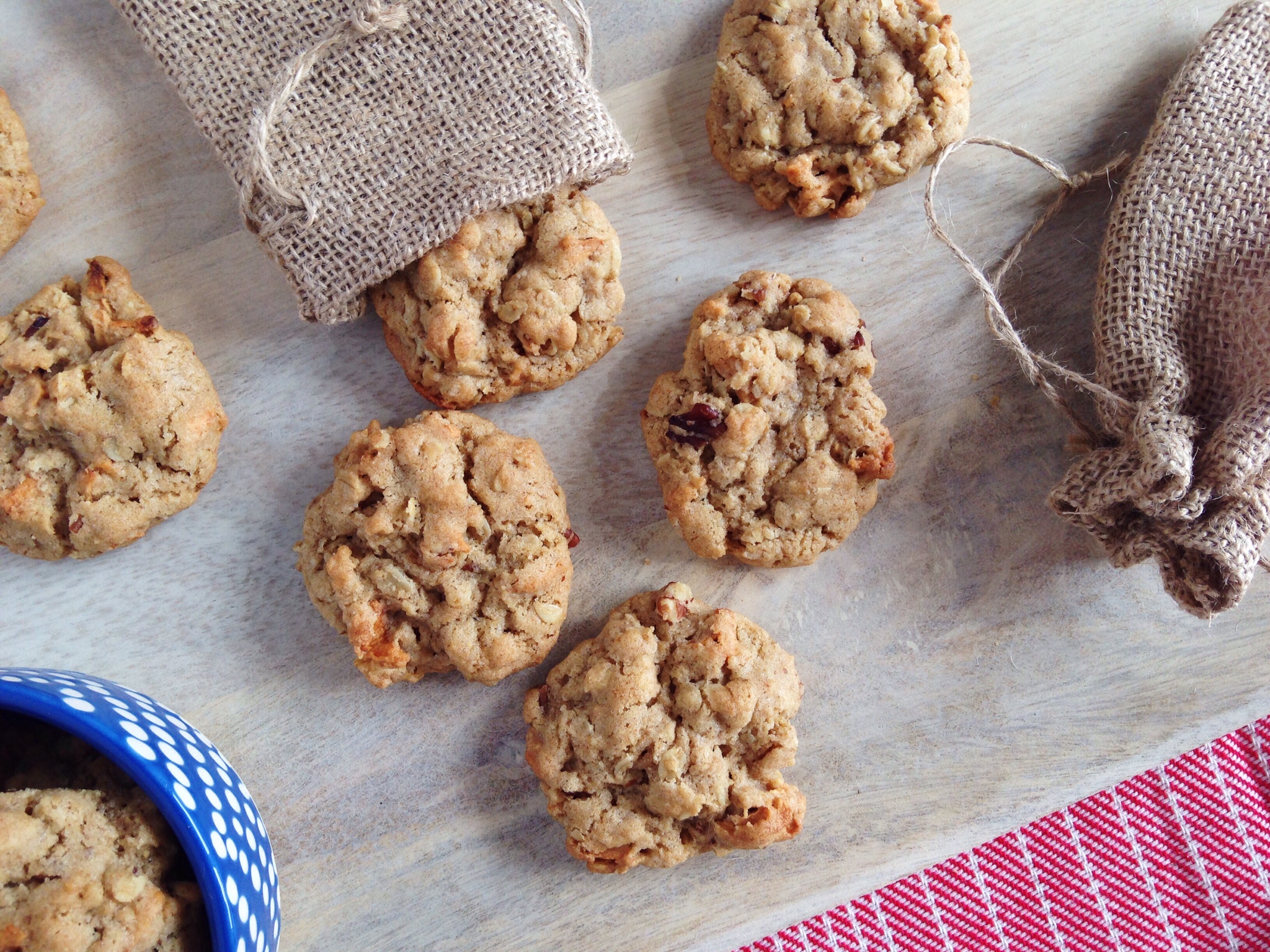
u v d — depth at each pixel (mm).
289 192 239
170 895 216
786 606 273
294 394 265
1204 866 275
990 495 276
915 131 256
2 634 258
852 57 255
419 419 253
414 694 266
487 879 265
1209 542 245
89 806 215
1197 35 277
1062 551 277
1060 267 277
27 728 231
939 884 274
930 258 275
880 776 272
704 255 272
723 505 257
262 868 227
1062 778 273
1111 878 275
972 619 275
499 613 250
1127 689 275
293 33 243
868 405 255
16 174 250
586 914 266
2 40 257
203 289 263
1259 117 256
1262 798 277
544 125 243
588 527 270
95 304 248
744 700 249
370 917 263
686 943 267
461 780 266
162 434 244
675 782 247
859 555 274
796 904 268
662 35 269
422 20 243
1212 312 256
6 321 249
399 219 243
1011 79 275
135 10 240
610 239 254
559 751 252
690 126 270
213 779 221
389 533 246
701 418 252
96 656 260
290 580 265
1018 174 276
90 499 245
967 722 274
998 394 276
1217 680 275
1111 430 260
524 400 268
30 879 207
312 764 264
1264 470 246
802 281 263
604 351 260
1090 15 275
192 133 262
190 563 263
